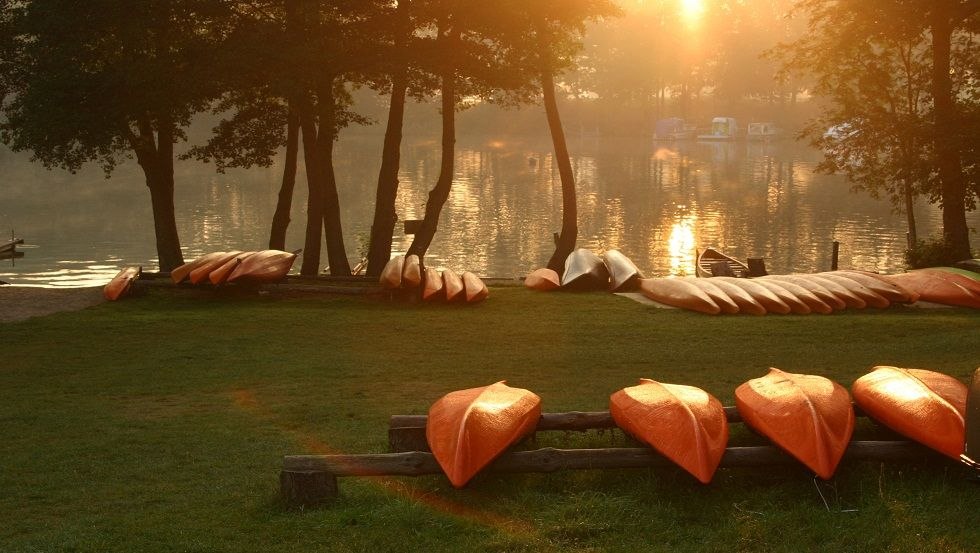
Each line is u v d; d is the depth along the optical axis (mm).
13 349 14305
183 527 6168
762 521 5812
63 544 5891
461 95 26438
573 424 7512
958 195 25438
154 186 25828
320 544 5715
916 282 19047
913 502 6020
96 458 8398
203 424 9680
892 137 26766
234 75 20781
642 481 6562
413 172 69688
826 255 34531
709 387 10828
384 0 23672
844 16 26750
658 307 18062
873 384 7770
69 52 21266
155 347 14414
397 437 7504
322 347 14414
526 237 39094
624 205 49500
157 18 21047
